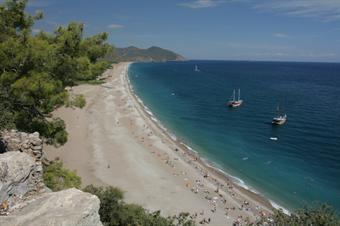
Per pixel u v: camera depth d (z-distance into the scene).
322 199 46.41
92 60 24.83
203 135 74.00
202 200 42.81
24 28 22.16
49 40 23.36
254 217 39.94
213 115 93.69
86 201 10.85
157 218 27.03
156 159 54.91
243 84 171.62
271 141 70.19
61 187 18.39
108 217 27.17
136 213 28.19
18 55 19.00
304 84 177.25
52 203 10.79
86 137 62.97
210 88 151.88
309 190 48.94
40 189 12.85
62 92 21.17
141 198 41.75
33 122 21.38
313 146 66.94
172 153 58.72
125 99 104.75
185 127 80.31
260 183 50.88
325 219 18.53
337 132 76.25
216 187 47.25
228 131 77.44
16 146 15.95
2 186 11.41
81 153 54.56
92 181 44.97
